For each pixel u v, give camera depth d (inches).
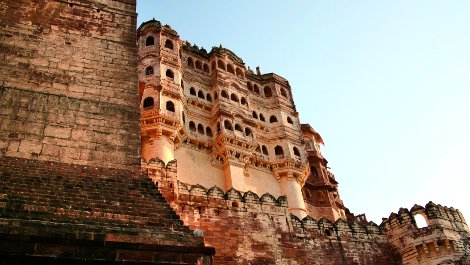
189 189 876.6
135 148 569.3
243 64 2026.3
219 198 889.5
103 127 576.7
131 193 493.4
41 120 551.8
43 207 426.9
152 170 860.6
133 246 392.8
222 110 1704.0
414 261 1019.3
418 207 1106.1
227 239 837.8
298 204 1681.8
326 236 973.2
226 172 1587.1
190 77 1797.5
